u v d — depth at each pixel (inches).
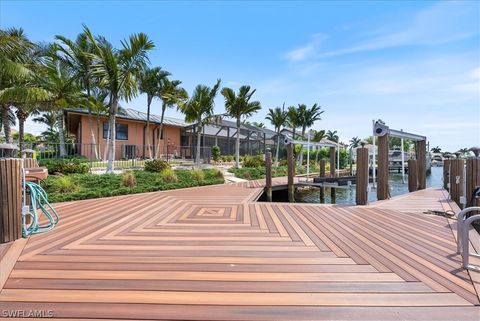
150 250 128.0
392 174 1035.3
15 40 407.8
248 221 189.8
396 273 103.7
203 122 706.8
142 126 782.5
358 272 104.4
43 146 547.8
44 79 531.5
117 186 356.5
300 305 81.6
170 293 87.5
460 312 78.7
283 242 141.6
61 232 158.9
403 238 149.5
